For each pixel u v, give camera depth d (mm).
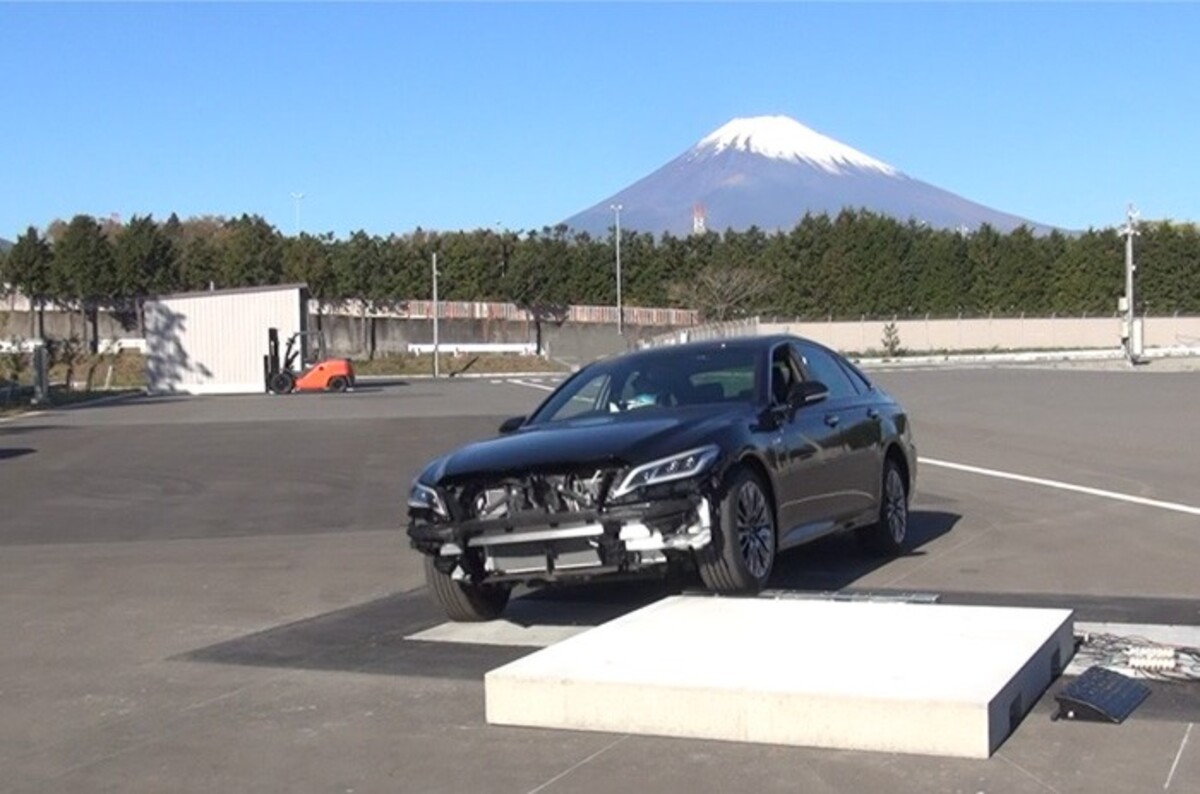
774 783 5609
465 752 6250
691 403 9836
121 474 20844
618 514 8242
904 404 31109
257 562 12305
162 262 85625
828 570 10469
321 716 6988
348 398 46750
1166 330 88125
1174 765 5629
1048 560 10602
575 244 97000
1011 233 96938
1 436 29688
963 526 12609
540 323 92750
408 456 22484
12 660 8672
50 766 6402
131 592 11008
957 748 5812
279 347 58781
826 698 6027
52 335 83750
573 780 5785
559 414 10188
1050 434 22219
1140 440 20531
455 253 92875
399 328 89500
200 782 6055
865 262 90938
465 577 8719
